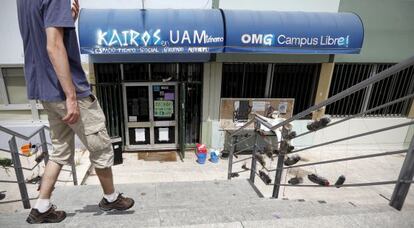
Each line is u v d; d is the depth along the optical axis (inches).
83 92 66.5
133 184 156.6
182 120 261.6
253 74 274.4
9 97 251.8
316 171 250.8
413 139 66.9
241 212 85.4
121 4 238.7
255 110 279.6
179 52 222.2
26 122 253.1
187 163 263.0
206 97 270.1
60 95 64.1
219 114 277.3
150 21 216.5
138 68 261.7
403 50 283.7
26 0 59.7
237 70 271.1
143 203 128.7
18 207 160.4
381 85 295.3
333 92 291.3
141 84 264.7
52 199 126.1
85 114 68.0
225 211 85.9
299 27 231.3
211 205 116.0
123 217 80.9
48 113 70.4
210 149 287.1
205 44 223.0
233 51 228.1
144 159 268.5
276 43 230.5
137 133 282.0
